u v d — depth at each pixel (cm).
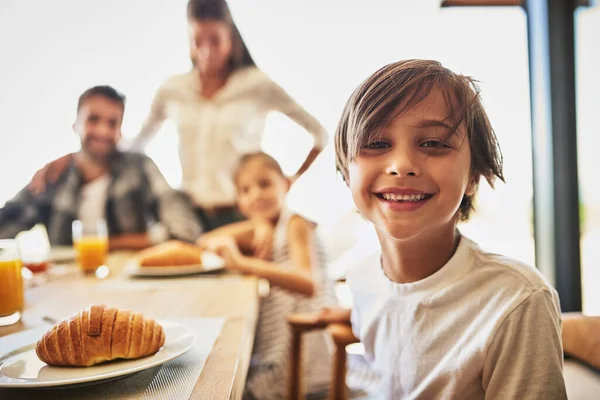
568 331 94
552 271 186
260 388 160
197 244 190
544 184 187
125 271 145
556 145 183
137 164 204
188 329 73
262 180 177
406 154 64
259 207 178
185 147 206
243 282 132
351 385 175
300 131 212
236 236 176
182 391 56
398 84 65
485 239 212
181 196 201
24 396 55
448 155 64
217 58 199
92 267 146
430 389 69
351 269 90
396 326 75
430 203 64
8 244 93
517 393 60
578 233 183
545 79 183
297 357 104
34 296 115
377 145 66
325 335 172
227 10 198
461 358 65
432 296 70
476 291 67
